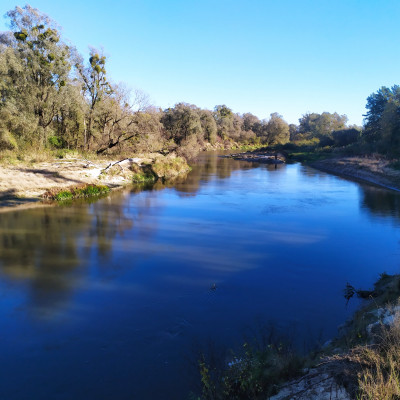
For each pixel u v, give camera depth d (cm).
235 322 754
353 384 422
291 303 846
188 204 2094
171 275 1020
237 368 538
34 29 3111
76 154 3294
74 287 935
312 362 538
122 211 1880
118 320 766
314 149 7194
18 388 557
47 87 3216
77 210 1884
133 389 550
